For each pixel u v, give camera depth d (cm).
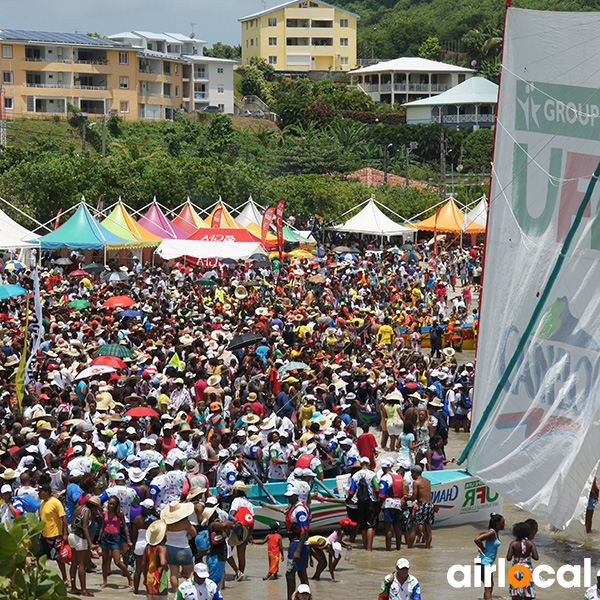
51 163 8144
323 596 1969
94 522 1967
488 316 2273
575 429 2062
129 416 2592
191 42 17338
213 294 5359
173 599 1847
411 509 2364
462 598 1973
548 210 2134
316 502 2394
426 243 8862
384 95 18838
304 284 5966
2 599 911
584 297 2073
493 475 2233
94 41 14500
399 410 3250
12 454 2306
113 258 7362
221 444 2488
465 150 15338
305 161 13700
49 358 3397
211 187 8994
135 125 14388
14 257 6644
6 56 13650
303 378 3334
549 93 2109
